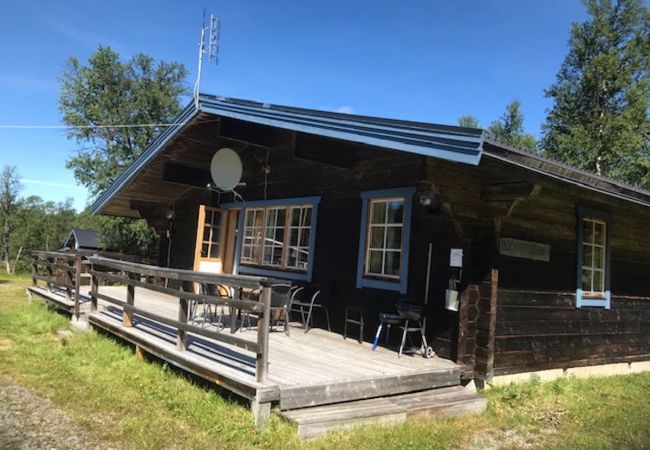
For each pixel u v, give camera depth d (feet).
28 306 33.01
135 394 15.65
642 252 26.55
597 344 22.95
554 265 20.63
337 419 12.86
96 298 25.13
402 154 20.99
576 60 83.30
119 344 22.08
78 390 15.90
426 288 19.27
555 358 20.57
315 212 25.53
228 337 14.79
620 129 73.61
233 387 14.08
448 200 16.14
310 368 15.56
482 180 17.02
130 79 80.84
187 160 31.01
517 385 18.44
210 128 26.68
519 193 15.88
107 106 78.74
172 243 39.06
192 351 17.33
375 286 21.52
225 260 32.91
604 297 23.50
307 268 25.59
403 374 15.42
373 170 22.36
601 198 19.27
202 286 22.61
